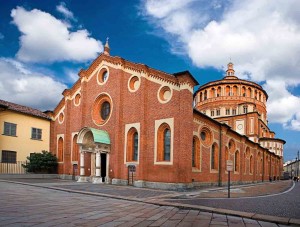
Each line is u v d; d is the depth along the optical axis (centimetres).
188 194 1867
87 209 1173
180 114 2222
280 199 1766
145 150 2423
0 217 954
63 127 3416
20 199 1401
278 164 7181
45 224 870
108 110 2931
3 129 3062
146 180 2377
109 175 2652
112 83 2836
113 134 2711
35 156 3189
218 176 2916
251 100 6259
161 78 2417
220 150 2988
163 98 2409
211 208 1232
